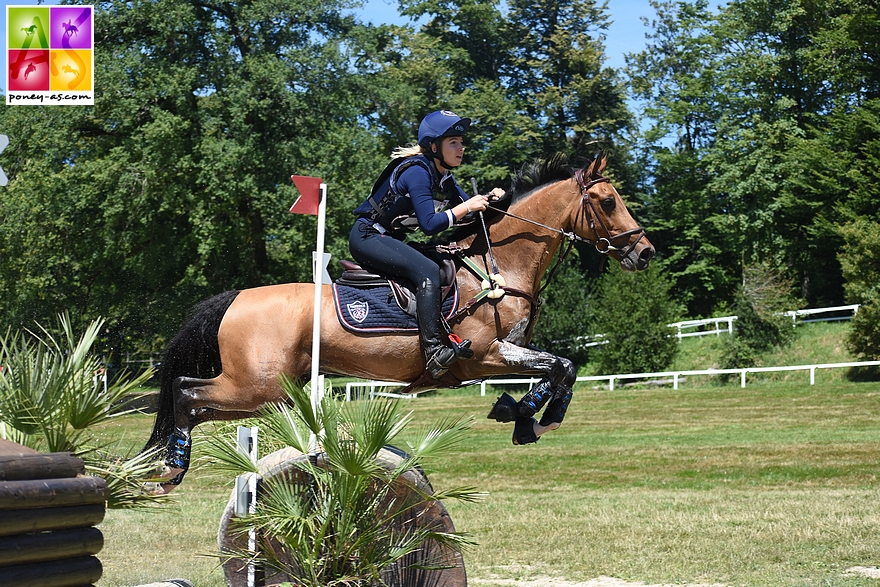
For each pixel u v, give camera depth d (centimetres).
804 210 3838
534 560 700
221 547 505
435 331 548
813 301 3975
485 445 1596
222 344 570
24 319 2789
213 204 2873
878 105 3516
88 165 2752
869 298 2716
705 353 3189
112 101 2784
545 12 4553
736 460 1291
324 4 3123
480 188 3931
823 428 1695
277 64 2908
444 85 4047
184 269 3162
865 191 3353
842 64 3728
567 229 590
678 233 4603
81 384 419
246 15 2989
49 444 416
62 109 2750
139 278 2969
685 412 2111
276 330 563
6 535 313
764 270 3158
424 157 577
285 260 3216
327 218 2894
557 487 1098
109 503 428
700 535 767
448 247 590
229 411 570
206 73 2945
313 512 486
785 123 4003
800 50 4047
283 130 3097
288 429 498
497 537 788
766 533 765
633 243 587
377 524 477
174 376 584
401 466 480
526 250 582
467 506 888
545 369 550
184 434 567
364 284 571
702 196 4350
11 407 407
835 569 638
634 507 920
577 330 3303
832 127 3859
